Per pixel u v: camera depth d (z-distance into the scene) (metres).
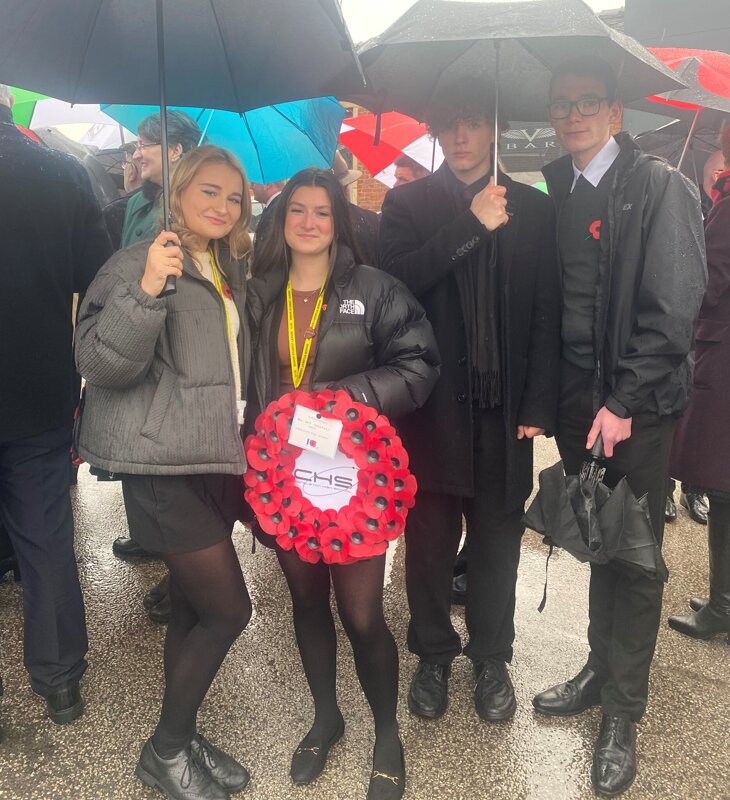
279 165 2.59
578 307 2.07
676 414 1.99
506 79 2.36
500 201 1.92
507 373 2.09
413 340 1.92
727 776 2.07
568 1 1.66
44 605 2.19
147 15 1.78
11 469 2.14
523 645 2.69
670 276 1.83
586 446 1.98
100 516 3.86
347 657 2.61
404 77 2.28
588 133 1.98
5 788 2.00
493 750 2.16
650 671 2.56
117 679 2.47
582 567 3.32
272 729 2.24
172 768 1.92
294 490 1.79
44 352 2.10
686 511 4.01
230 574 1.86
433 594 2.29
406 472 1.78
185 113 2.86
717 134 3.87
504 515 2.24
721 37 6.90
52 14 1.70
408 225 2.25
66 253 2.14
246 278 1.93
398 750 2.00
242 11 1.73
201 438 1.69
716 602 2.71
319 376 1.90
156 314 1.58
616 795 1.98
